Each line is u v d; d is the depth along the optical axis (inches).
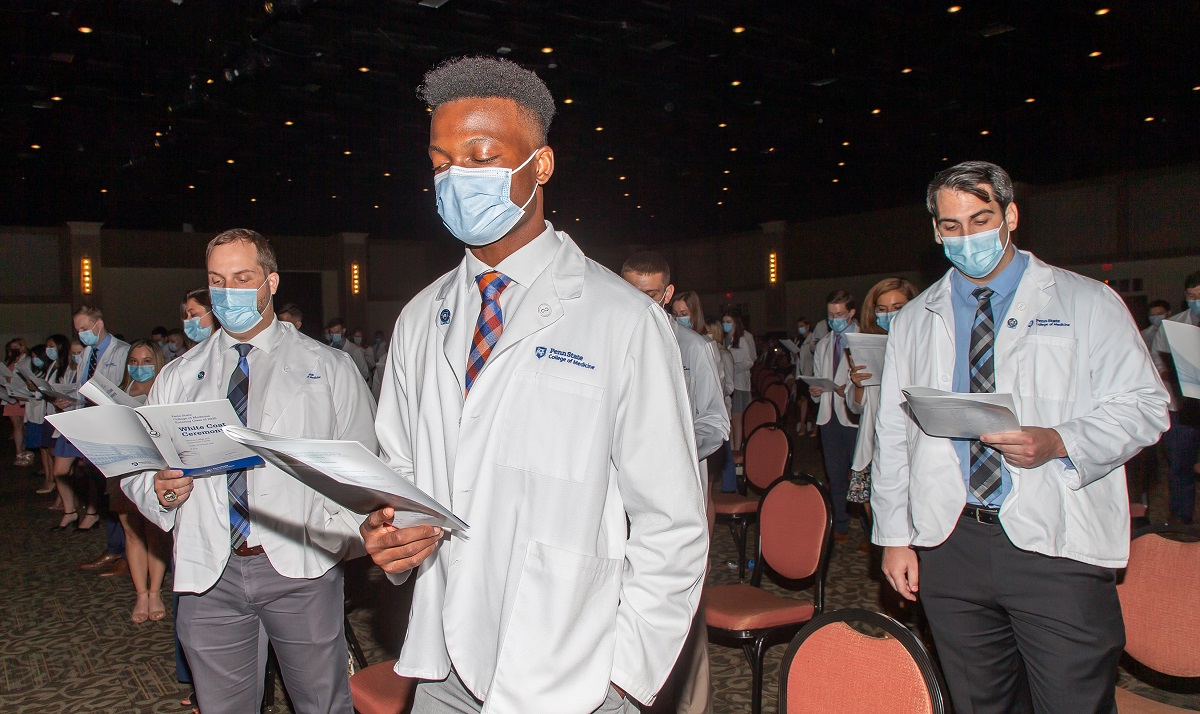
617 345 50.6
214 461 77.1
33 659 154.8
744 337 366.0
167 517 85.4
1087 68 390.0
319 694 86.7
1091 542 70.2
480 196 49.9
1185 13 326.3
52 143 472.1
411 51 361.4
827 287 824.9
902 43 363.9
